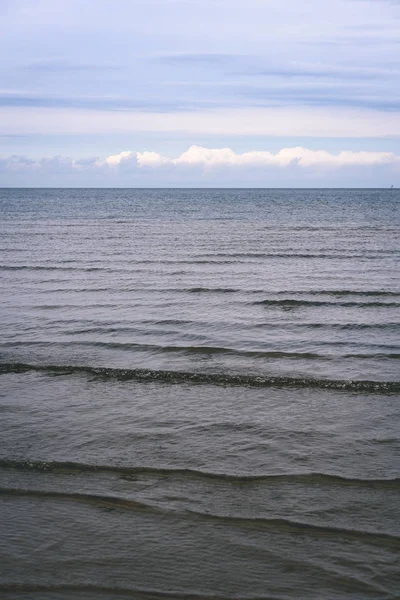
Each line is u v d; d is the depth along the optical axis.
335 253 29.03
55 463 6.99
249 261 26.14
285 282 20.36
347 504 6.12
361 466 6.95
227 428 8.06
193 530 5.70
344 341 12.50
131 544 5.49
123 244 33.16
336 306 16.19
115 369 10.44
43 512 6.01
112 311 15.45
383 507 6.07
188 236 38.38
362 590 4.87
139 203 99.81
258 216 62.09
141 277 21.41
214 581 4.99
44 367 10.66
